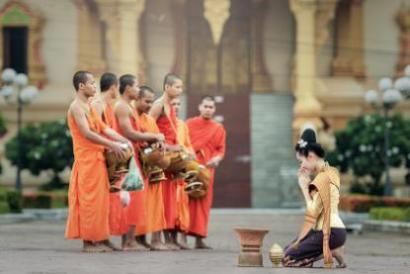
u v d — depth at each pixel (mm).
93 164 31844
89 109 32156
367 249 39312
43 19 91250
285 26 92562
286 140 89000
